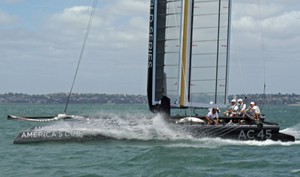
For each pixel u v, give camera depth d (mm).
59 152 19531
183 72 22578
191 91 22812
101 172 15742
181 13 22562
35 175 15297
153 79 22984
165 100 22078
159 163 17219
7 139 25438
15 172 15805
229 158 18312
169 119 21875
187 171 15906
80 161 17672
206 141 21359
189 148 20172
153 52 22953
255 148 20641
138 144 21500
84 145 21172
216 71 22891
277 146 21297
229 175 15391
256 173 15773
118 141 21688
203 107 22750
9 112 81625
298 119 58594
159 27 22922
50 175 15289
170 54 22812
